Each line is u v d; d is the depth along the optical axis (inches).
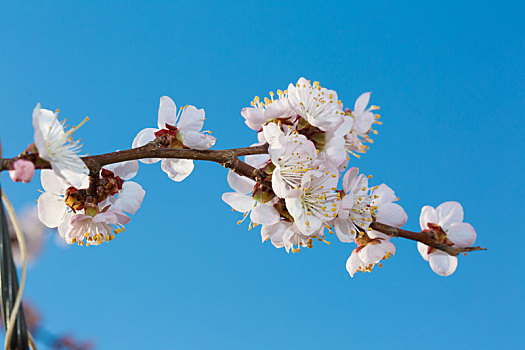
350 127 18.0
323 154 17.9
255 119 17.8
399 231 18.0
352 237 17.8
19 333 15.2
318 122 17.7
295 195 17.3
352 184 17.8
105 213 17.2
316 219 17.4
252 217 17.4
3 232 15.3
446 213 18.2
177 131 17.6
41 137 15.7
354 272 18.3
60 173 15.9
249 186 17.8
